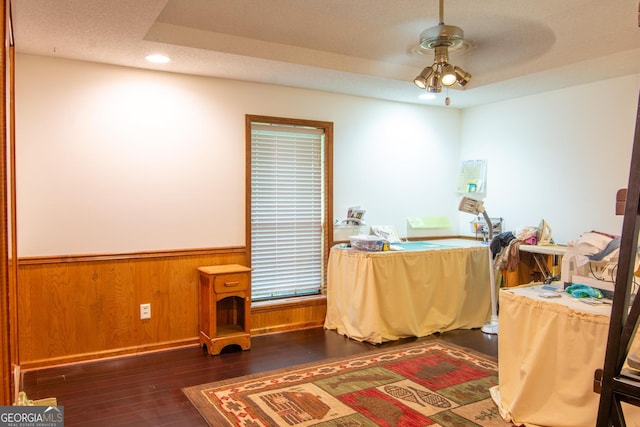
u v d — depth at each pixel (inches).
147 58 133.1
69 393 113.2
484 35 130.5
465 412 102.8
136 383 119.3
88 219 136.6
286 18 119.0
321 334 164.6
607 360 55.2
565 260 106.0
